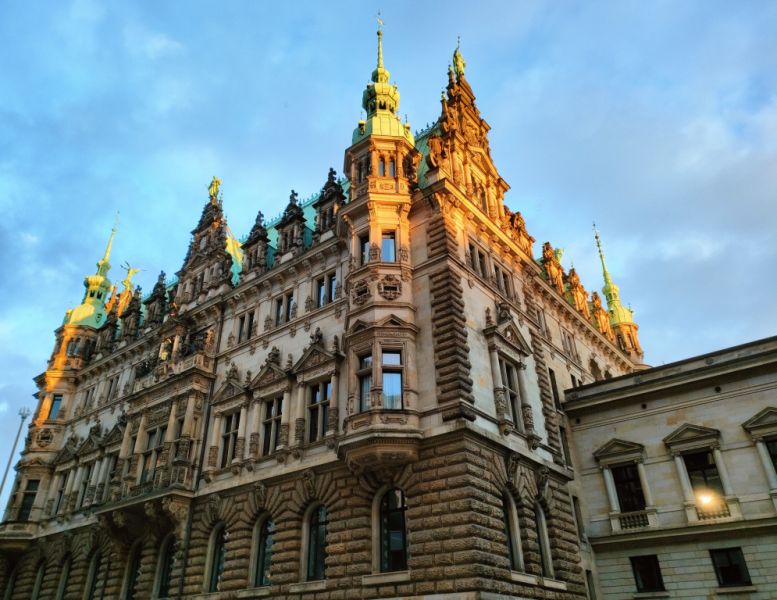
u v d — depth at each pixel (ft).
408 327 109.19
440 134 142.92
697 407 128.88
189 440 136.05
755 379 123.75
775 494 112.78
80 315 226.38
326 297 134.31
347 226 130.31
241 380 140.87
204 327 160.66
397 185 126.72
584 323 182.80
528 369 128.06
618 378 143.43
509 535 99.60
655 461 129.80
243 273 160.86
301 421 120.06
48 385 206.59
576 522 129.49
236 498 122.62
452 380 101.30
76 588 150.20
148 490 137.80
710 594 113.80
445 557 87.61
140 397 158.20
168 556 133.28
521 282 143.74
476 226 131.64
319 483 110.01
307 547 108.78
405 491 97.19
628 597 122.11
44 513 180.55
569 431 144.05
